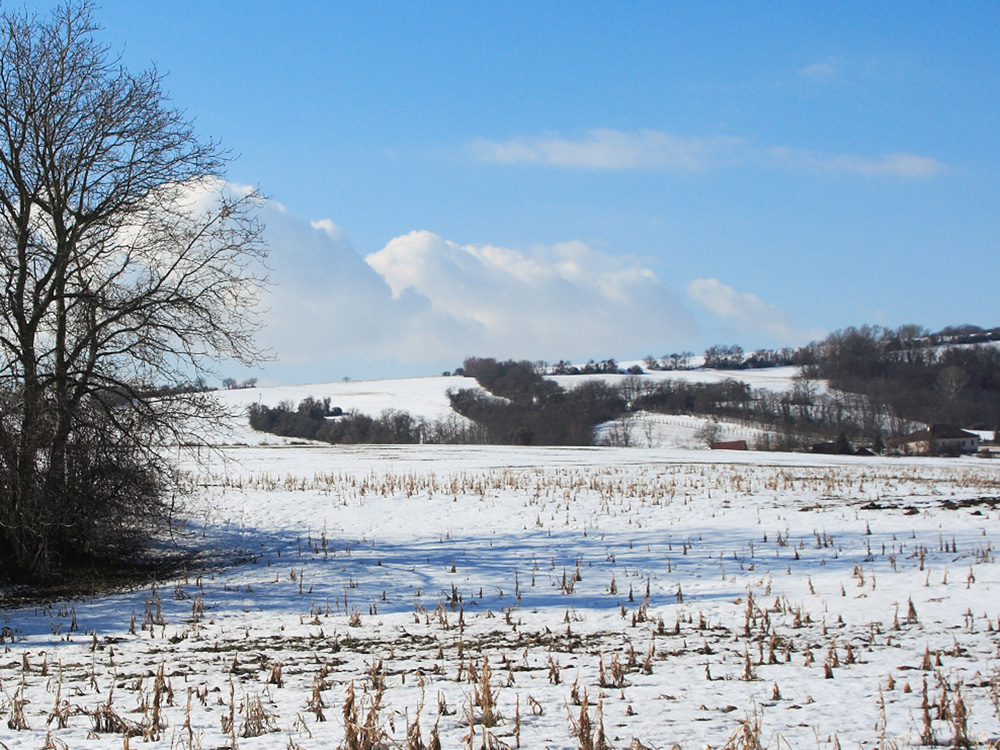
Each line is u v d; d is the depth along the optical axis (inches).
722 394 4421.8
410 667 366.9
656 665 359.9
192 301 737.0
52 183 714.2
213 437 769.6
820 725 255.4
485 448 2490.2
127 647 434.0
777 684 311.7
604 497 1135.6
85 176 726.5
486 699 266.8
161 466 753.0
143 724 257.1
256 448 2394.2
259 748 230.4
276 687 327.9
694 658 374.3
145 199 747.4
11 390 676.1
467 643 426.9
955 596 484.4
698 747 230.8
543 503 1111.6
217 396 764.0
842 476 1508.4
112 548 808.9
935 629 409.1
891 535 809.5
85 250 718.5
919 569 604.4
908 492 1232.8
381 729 230.5
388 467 1736.0
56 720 272.1
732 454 2359.7
